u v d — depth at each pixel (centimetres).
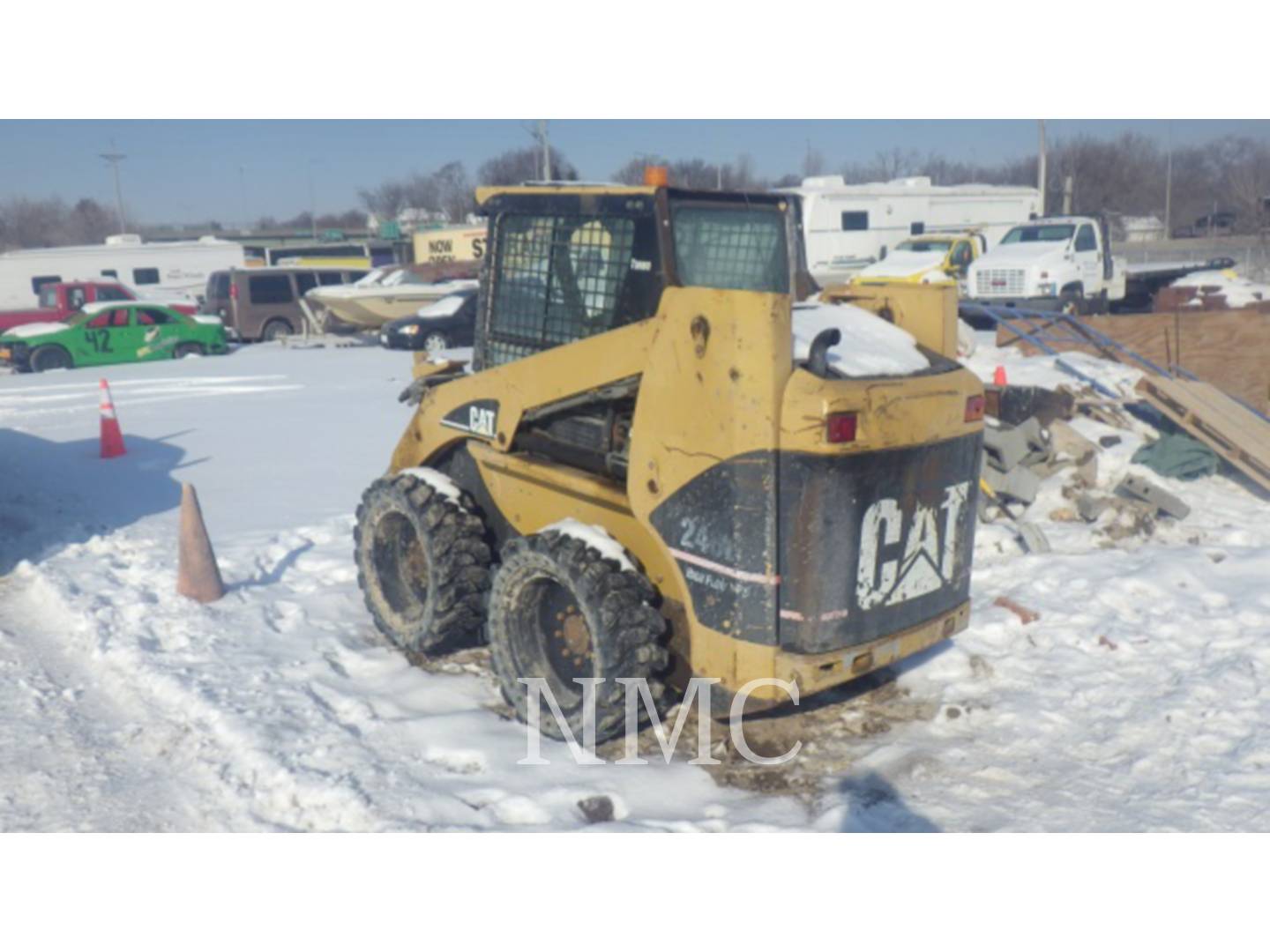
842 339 480
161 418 1427
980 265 2167
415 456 633
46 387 1798
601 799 456
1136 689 545
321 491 994
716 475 442
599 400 507
